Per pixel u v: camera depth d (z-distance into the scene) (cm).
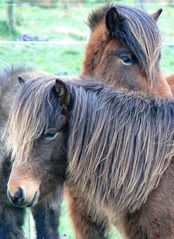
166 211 643
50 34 2117
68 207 740
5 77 865
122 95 659
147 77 828
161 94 829
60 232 1010
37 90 638
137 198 643
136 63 830
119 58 834
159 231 648
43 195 664
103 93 657
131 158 643
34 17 2353
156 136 645
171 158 646
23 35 1977
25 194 633
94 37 867
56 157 651
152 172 639
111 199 655
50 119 638
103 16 888
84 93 652
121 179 644
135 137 645
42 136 640
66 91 638
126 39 829
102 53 847
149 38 833
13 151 649
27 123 632
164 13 2391
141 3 2323
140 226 657
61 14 2406
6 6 2228
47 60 1714
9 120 663
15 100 644
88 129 646
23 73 855
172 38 2062
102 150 646
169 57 1697
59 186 680
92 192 659
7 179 833
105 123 646
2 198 842
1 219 855
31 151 640
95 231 730
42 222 899
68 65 1686
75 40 2042
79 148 646
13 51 1753
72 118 645
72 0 2577
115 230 732
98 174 650
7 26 2150
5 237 858
